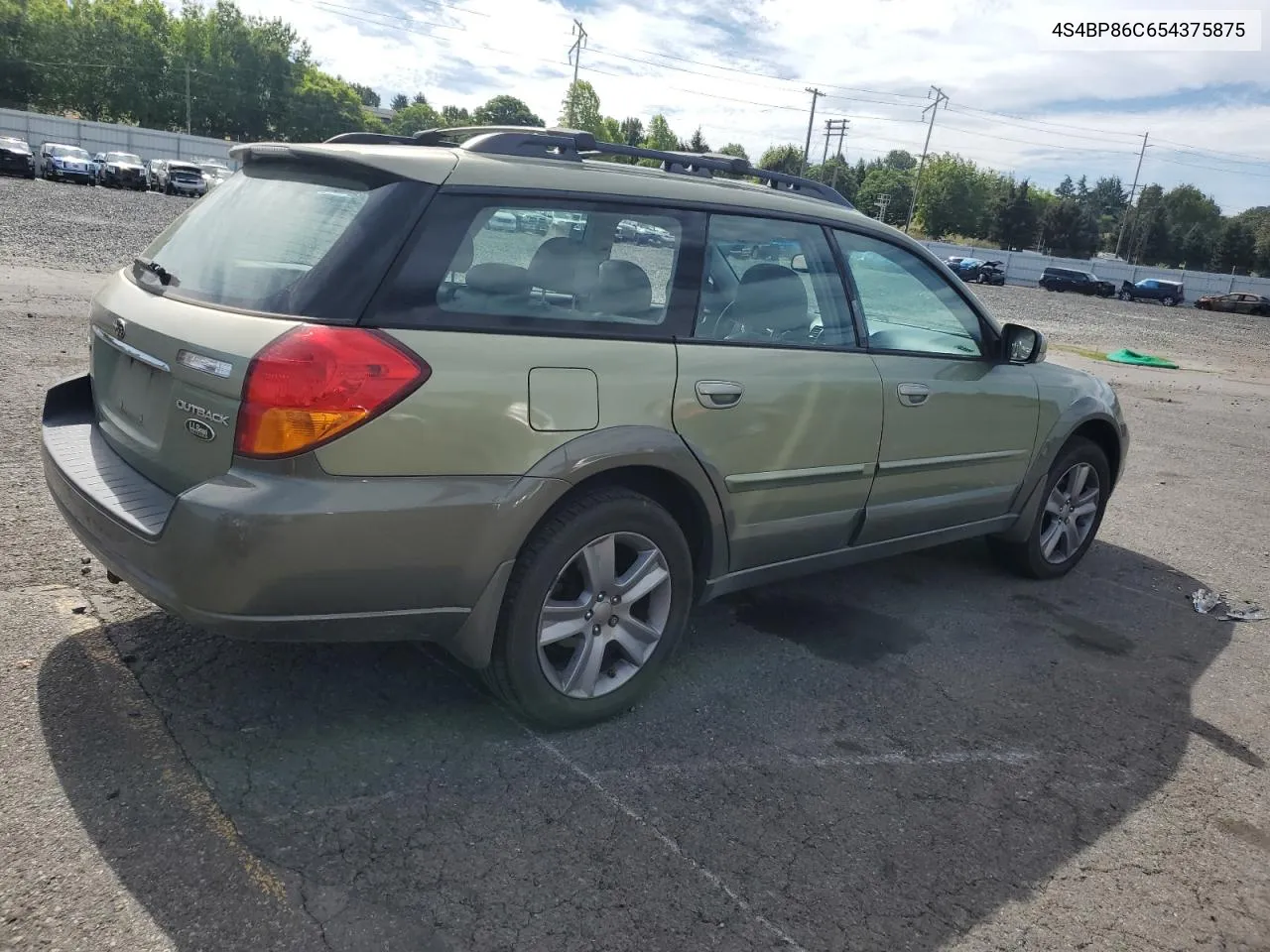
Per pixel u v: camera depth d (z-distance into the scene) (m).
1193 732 3.64
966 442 4.30
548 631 2.99
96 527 2.79
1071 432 4.89
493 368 2.72
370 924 2.24
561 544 2.91
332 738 2.97
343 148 2.95
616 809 2.78
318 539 2.48
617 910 2.38
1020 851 2.80
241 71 89.12
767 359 3.43
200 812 2.56
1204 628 4.73
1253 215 117.75
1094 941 2.46
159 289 3.02
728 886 2.51
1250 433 10.75
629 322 3.10
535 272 2.93
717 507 3.34
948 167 101.81
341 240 2.66
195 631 3.51
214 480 2.52
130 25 84.19
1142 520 6.66
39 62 80.69
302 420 2.45
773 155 99.69
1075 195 175.75
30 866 2.30
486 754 2.98
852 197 111.56
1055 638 4.41
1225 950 2.47
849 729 3.39
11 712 2.90
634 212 3.18
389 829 2.59
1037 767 3.28
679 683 3.59
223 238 3.02
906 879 2.62
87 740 2.81
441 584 2.71
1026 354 4.47
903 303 4.09
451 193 2.79
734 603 4.43
